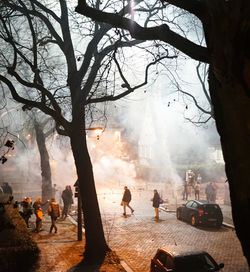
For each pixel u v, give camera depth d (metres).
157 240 17.56
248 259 2.72
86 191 14.22
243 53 2.63
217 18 2.80
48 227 20.83
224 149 2.88
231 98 2.72
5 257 11.88
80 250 15.38
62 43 14.73
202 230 19.78
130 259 14.37
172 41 4.25
